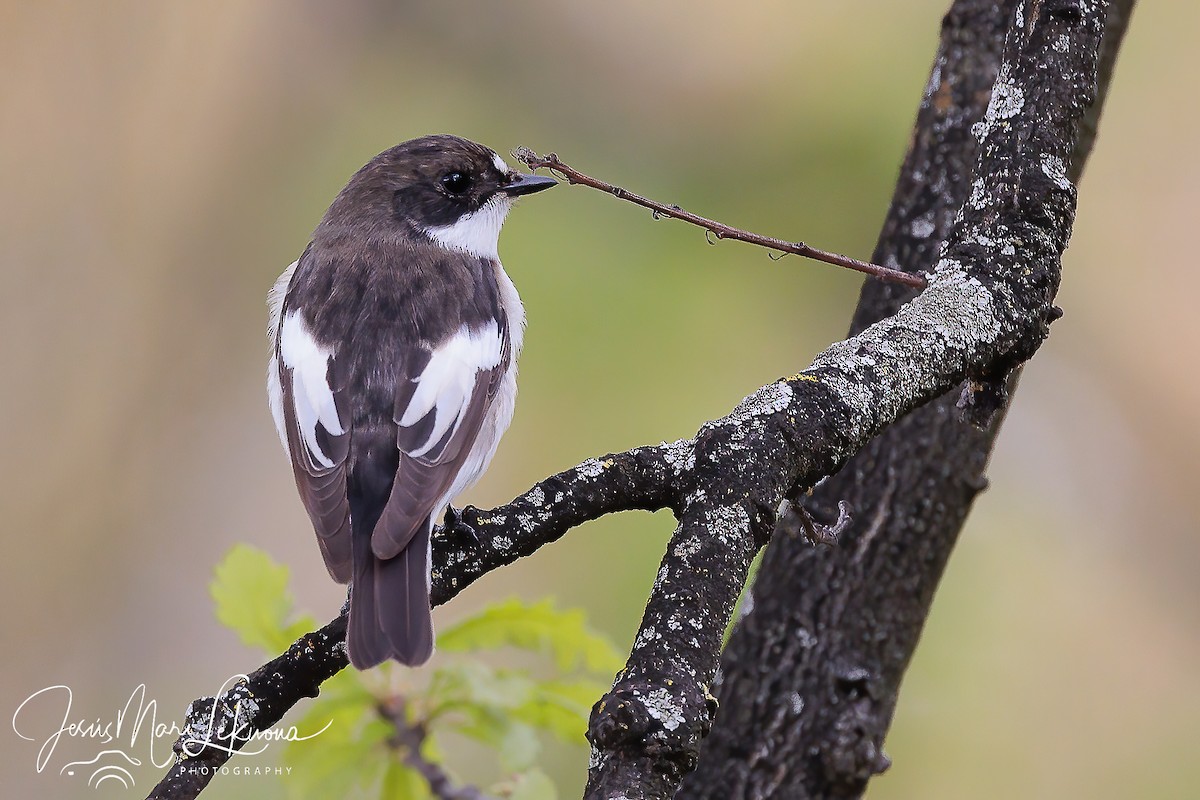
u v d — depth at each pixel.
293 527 12.79
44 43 12.99
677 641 4.59
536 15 13.22
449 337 7.33
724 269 11.88
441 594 5.92
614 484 5.59
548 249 11.66
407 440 6.88
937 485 7.27
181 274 13.22
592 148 12.62
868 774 7.09
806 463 5.21
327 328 7.34
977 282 5.79
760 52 12.73
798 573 7.32
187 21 13.22
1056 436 13.44
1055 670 11.70
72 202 13.05
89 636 12.27
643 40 13.02
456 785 6.62
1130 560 12.86
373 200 8.40
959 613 11.61
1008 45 6.27
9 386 12.60
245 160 13.41
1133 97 14.16
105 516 12.60
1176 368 13.80
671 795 4.24
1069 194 6.02
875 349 5.48
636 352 11.45
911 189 7.56
